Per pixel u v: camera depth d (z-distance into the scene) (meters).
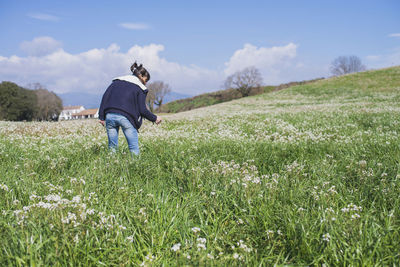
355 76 50.41
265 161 5.74
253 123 13.83
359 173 4.50
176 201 3.64
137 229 2.96
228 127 12.55
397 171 4.39
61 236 2.53
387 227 2.85
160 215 3.19
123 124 5.93
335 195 3.77
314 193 3.71
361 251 2.49
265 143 7.64
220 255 2.61
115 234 2.76
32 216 2.82
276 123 13.53
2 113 89.38
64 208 2.96
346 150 6.43
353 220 2.94
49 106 103.88
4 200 3.35
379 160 5.30
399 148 6.13
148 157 5.94
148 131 12.18
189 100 114.38
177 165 5.30
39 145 8.49
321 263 2.53
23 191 3.61
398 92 34.47
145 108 6.11
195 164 5.27
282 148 6.86
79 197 3.10
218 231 3.02
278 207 3.46
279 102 36.59
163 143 7.76
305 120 14.36
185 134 10.41
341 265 2.45
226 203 3.68
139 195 3.70
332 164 5.19
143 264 2.42
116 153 5.68
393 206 3.38
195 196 3.79
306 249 2.65
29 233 2.58
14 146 7.52
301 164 5.32
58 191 3.68
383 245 2.59
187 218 3.25
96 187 3.90
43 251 2.39
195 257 2.47
